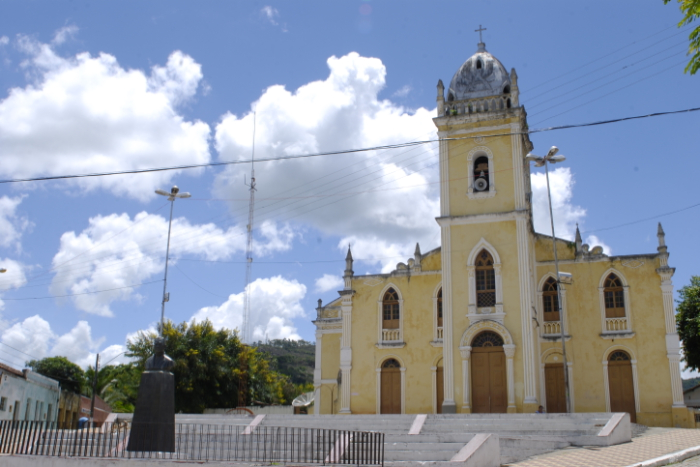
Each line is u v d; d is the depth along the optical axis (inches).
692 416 1298.0
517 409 1259.8
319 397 1710.1
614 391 1366.9
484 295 1350.9
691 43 472.4
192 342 2132.1
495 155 1408.7
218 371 2135.8
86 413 2165.4
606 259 1430.9
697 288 1754.4
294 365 5428.2
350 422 1024.2
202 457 709.9
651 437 934.4
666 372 1341.0
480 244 1359.5
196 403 2063.2
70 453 691.4
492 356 1312.7
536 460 725.9
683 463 674.8
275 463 620.7
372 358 1502.2
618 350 1385.3
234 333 2333.9
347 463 628.1
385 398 1471.5
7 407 1493.6
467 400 1285.7
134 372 2222.0
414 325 1492.4
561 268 1457.9
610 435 831.1
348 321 1540.4
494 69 1483.8
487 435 697.0
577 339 1408.7
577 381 1387.8
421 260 1528.1
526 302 1304.1
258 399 2463.1
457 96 1485.0
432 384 1441.9
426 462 643.5
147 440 698.2
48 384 1785.2
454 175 1424.7
